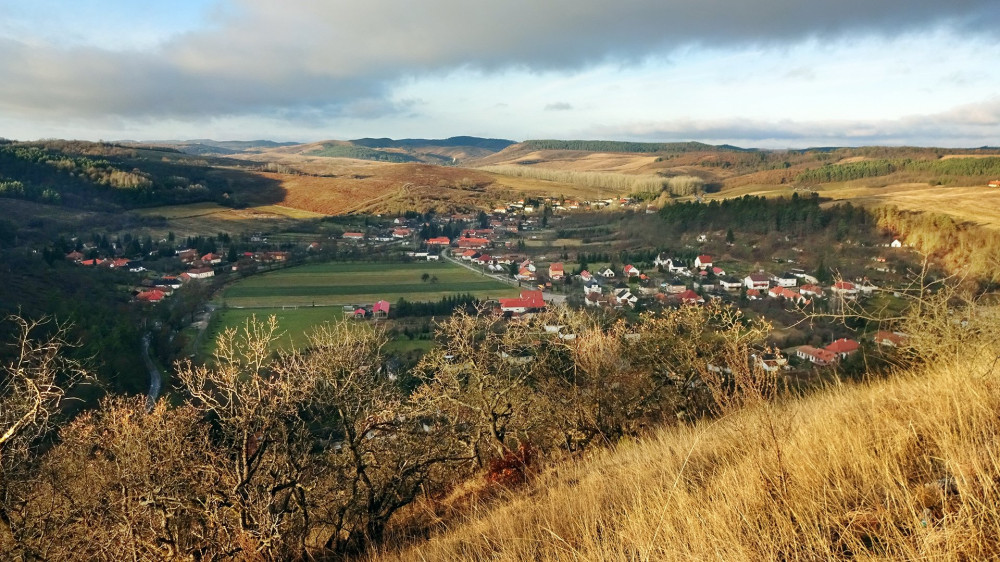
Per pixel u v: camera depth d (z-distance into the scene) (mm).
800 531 2727
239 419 8117
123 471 7309
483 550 4652
